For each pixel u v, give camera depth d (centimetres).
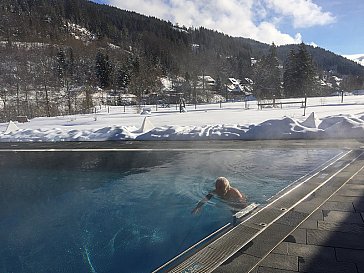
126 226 480
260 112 1991
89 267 373
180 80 7606
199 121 1561
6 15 8312
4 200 612
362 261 265
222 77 8556
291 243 299
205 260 281
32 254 414
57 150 1022
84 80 6091
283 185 575
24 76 5156
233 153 832
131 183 677
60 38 8569
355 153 680
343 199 402
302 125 1035
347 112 1623
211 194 530
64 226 496
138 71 6900
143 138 1139
